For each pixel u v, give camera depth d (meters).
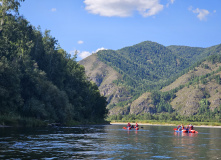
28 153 21.20
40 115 72.88
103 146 27.70
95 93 134.88
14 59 80.31
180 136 48.81
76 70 122.31
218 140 40.41
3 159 18.47
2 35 80.00
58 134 41.66
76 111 107.88
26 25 88.19
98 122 133.62
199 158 21.11
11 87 66.50
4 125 56.38
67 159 19.06
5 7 75.31
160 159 20.30
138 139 38.56
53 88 82.88
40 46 100.81
